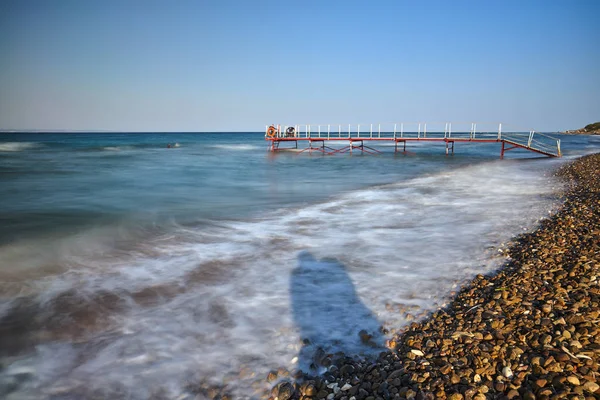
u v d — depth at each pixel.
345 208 11.54
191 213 10.99
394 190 15.50
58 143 62.00
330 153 44.56
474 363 3.45
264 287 5.62
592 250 5.88
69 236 8.50
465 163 30.53
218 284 5.76
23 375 3.69
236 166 28.62
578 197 11.26
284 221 9.85
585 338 3.54
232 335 4.33
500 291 4.88
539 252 6.24
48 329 4.51
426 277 5.84
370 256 6.89
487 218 9.70
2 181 18.59
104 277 6.08
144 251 7.39
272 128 44.84
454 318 4.42
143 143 66.69
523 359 3.39
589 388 2.87
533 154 40.81
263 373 3.67
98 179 19.75
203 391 3.44
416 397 3.07
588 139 89.38
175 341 4.23
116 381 3.59
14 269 6.44
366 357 3.86
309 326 4.49
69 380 3.61
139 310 4.96
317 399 3.24
